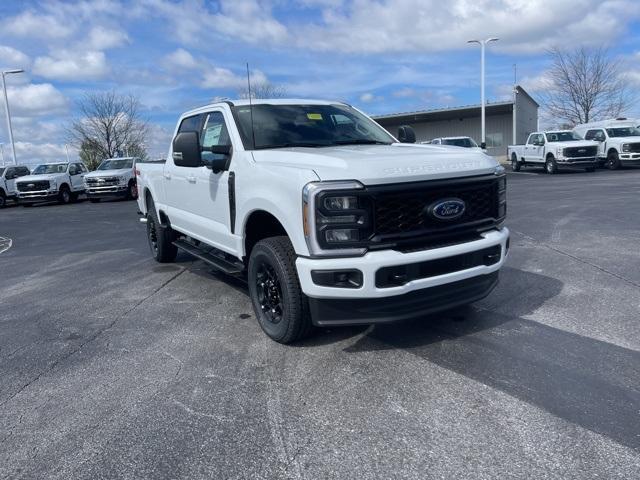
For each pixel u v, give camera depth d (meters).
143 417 3.46
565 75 42.06
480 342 4.39
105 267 8.23
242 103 5.51
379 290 3.79
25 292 6.92
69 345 4.82
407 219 3.92
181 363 4.28
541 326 4.69
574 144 24.03
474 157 4.34
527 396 3.50
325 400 3.56
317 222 3.77
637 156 23.84
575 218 10.59
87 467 2.96
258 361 4.23
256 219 4.79
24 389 3.96
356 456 2.95
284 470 2.86
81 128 42.28
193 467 2.92
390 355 4.21
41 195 23.67
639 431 3.07
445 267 4.03
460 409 3.38
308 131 5.33
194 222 6.14
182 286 6.71
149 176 7.75
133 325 5.29
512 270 6.63
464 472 2.77
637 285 5.79
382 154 4.23
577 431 3.09
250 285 4.79
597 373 3.78
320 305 3.99
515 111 39.84
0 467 3.00
